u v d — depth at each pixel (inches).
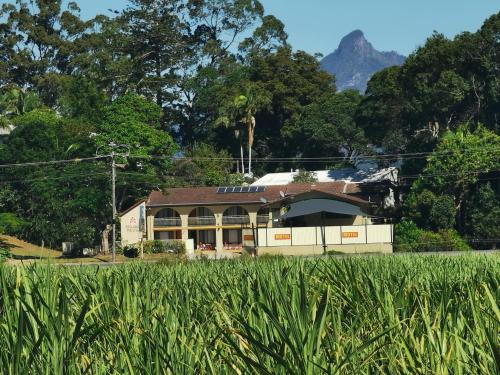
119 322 306.2
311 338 248.4
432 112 3122.5
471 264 649.0
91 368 267.1
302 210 2795.3
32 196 2586.1
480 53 3046.3
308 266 610.9
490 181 2699.3
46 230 2517.2
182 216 3058.6
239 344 277.1
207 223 3058.6
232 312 313.9
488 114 3102.9
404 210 2795.3
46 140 2827.3
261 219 3031.5
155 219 3056.1
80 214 2551.7
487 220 2556.6
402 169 3152.1
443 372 242.8
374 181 3255.4
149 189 2970.0
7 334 283.0
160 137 3262.8
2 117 3383.4
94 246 2613.2
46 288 327.6
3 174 2709.2
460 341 268.4
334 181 3373.5
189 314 330.6
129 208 2802.7
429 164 2689.5
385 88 3297.2
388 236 2426.2
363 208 2847.0
